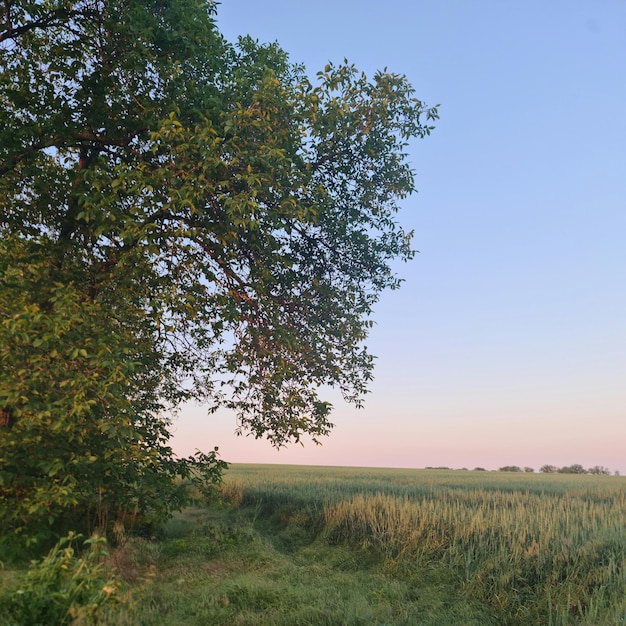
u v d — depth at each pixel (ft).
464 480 111.65
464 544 33.71
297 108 38.01
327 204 40.40
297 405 41.09
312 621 22.18
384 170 43.29
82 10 37.96
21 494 32.83
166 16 36.68
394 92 41.24
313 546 41.70
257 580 28.07
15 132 35.53
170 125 32.65
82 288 37.81
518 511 42.96
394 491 70.18
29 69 38.91
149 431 39.60
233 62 43.42
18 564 27.71
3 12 36.88
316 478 100.58
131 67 35.91
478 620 25.18
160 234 34.88
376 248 45.44
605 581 25.45
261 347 39.75
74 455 31.65
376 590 29.09
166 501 36.86
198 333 43.19
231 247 38.06
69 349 29.63
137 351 36.58
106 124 38.42
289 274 42.65
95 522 36.76
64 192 38.09
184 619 22.33
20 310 30.86
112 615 20.17
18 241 36.73
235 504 62.23
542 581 27.40
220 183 32.37
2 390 28.32
